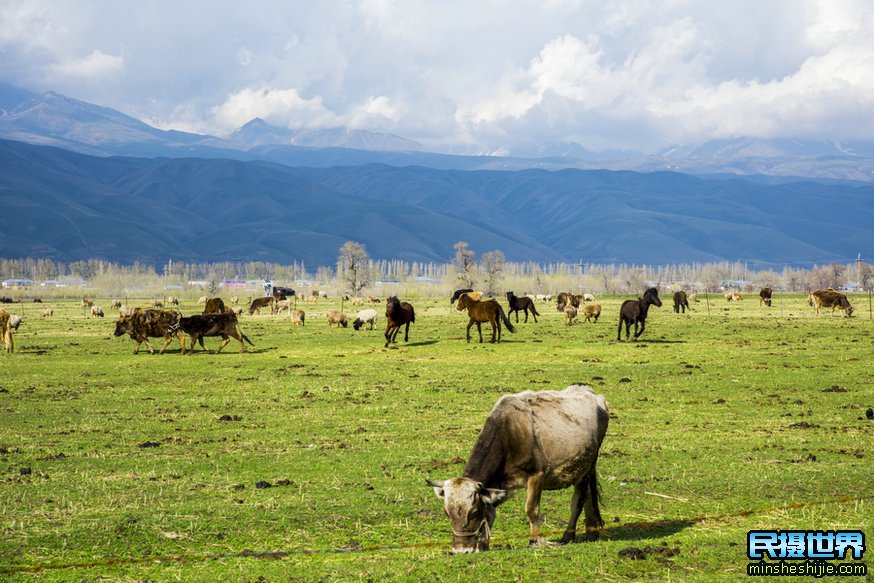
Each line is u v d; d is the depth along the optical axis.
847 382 32.50
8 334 47.47
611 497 16.28
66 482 17.91
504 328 62.19
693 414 26.28
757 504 15.57
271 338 55.81
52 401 29.97
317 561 12.78
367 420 25.77
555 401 12.84
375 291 175.75
